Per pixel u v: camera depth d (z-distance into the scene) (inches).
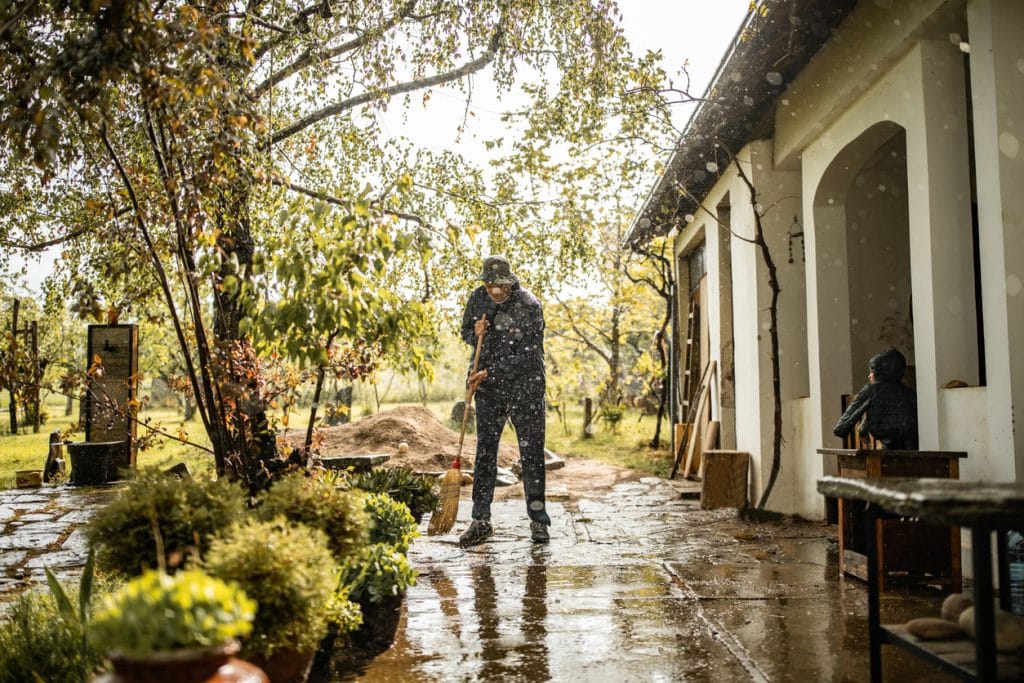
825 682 139.7
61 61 162.9
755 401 365.4
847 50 271.3
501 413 289.4
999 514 97.7
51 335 803.4
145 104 179.2
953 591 201.6
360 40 306.0
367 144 379.2
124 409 229.5
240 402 193.3
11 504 390.9
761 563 243.6
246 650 108.1
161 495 130.4
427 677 144.9
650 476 509.4
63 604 138.3
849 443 307.0
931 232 230.2
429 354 228.7
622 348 1230.3
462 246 377.1
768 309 359.9
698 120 344.5
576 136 368.5
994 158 198.4
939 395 228.1
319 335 178.7
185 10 183.3
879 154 345.7
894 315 362.6
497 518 344.8
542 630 173.8
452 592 209.5
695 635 168.7
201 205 195.2
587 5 313.7
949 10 215.3
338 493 148.3
